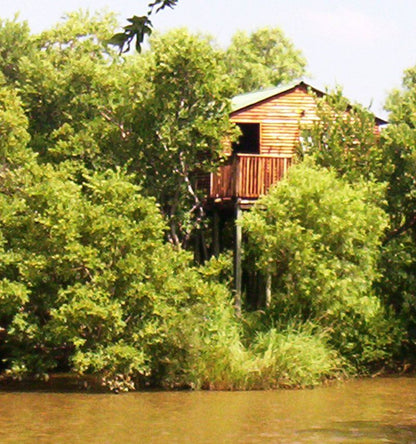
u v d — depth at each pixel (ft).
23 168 91.76
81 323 79.05
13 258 82.69
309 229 90.94
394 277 100.27
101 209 81.51
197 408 67.82
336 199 91.66
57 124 121.60
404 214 106.11
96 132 107.14
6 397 75.10
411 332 100.99
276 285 93.66
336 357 89.76
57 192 83.05
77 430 57.36
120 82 107.45
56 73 120.26
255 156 102.73
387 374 94.53
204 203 112.27
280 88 120.26
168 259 83.41
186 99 105.70
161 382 81.05
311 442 52.49
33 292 83.76
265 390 79.66
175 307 81.76
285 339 84.17
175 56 103.96
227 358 79.92
